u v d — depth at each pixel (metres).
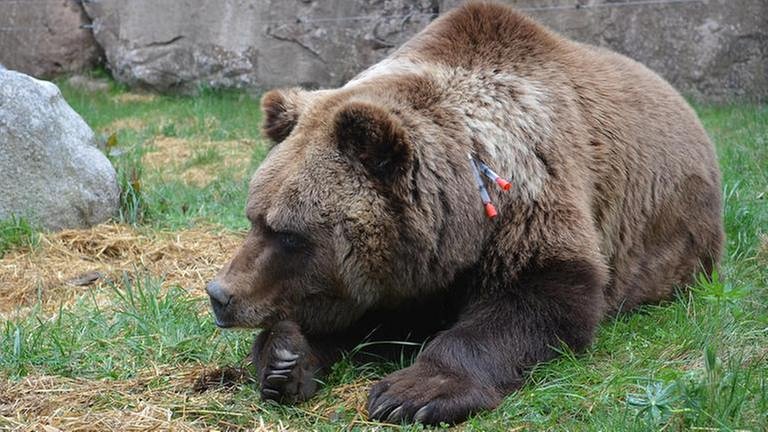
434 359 7.79
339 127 7.97
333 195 7.98
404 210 8.02
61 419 7.50
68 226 13.48
